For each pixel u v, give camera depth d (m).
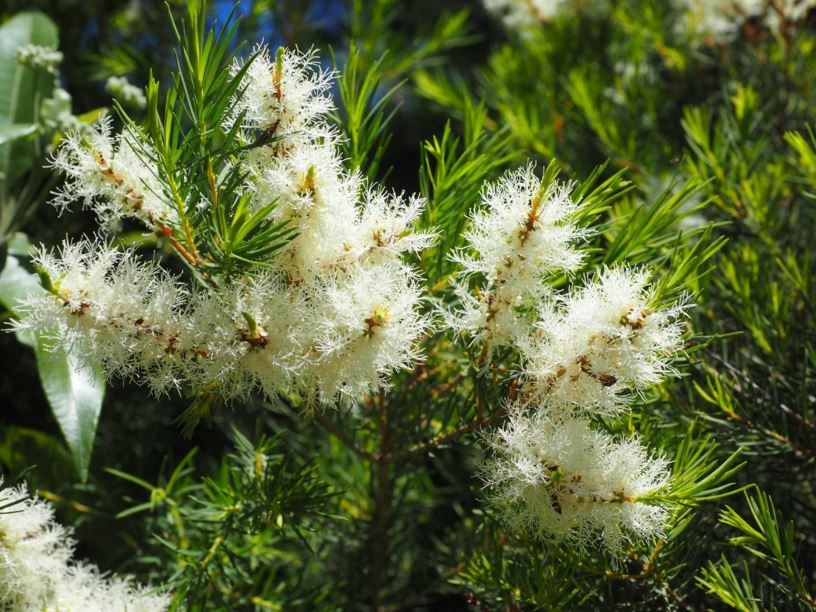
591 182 0.32
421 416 0.37
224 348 0.29
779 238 0.42
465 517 0.44
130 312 0.29
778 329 0.38
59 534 0.35
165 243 0.33
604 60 0.58
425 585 0.43
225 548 0.36
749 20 0.54
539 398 0.31
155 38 0.62
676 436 0.35
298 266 0.30
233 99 0.30
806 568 0.37
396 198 0.31
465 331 0.32
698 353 0.37
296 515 0.35
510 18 0.61
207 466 0.47
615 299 0.29
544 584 0.33
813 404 0.38
